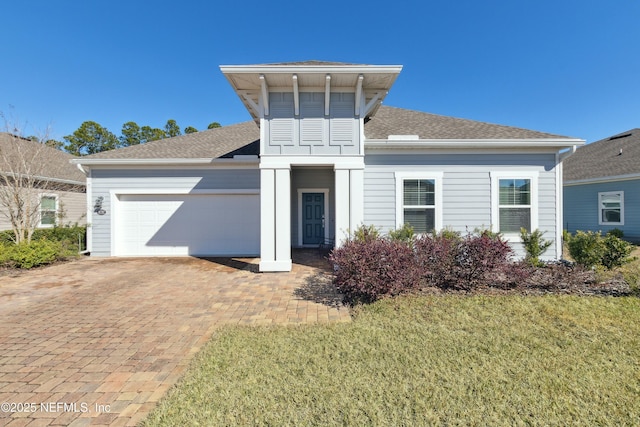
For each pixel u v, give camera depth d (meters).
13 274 7.60
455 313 4.45
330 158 7.54
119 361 3.29
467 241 5.80
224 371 2.94
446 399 2.48
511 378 2.78
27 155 10.32
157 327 4.24
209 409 2.39
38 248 8.55
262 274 7.43
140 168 10.27
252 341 3.62
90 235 10.22
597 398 2.50
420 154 8.47
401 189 8.44
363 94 7.70
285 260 7.62
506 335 3.70
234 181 10.38
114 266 8.61
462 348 3.37
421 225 8.48
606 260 6.54
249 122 14.70
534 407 2.39
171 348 3.60
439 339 3.60
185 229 10.41
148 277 7.26
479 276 5.64
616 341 3.53
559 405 2.41
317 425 2.20
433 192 8.46
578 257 6.84
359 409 2.37
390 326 4.01
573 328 3.90
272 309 4.94
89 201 10.22
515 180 8.48
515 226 8.49
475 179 8.48
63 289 6.25
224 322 4.40
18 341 3.81
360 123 7.56
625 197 13.33
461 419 2.26
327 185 11.59
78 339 3.86
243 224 10.44
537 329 3.88
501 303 4.85
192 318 4.58
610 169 14.23
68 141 36.34
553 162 8.48
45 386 2.83
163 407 2.42
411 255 5.43
